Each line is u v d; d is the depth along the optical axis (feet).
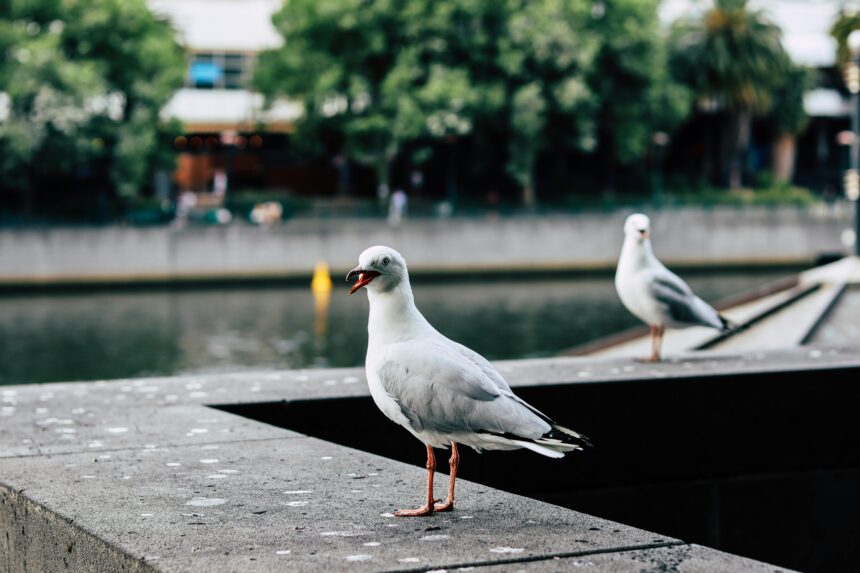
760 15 242.17
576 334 123.44
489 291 182.09
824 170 282.56
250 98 232.53
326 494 16.74
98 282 189.57
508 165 215.10
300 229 199.00
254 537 14.20
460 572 12.56
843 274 67.00
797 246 232.53
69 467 18.70
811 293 65.77
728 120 252.01
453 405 14.79
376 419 26.14
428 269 208.64
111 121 184.55
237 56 233.35
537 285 194.90
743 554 29.17
